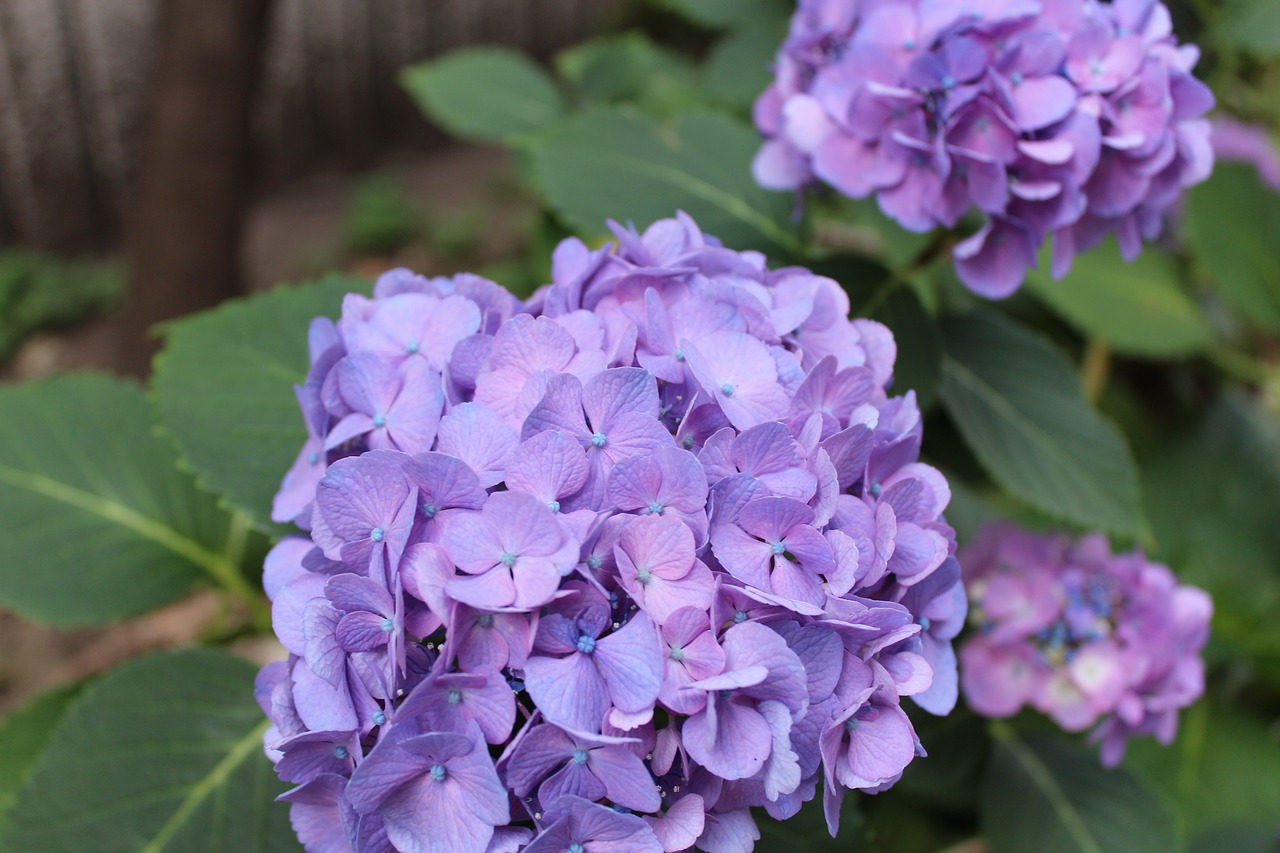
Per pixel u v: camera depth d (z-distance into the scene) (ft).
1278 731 3.37
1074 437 2.85
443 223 8.20
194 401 2.64
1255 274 3.49
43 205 8.42
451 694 2.07
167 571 2.89
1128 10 2.56
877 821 3.18
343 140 9.89
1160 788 3.22
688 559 2.09
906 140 2.50
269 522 2.56
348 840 2.13
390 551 2.10
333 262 7.82
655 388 2.14
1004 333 2.90
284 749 2.14
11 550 2.82
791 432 2.19
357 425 2.23
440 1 10.25
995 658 2.84
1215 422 3.72
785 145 2.73
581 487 2.12
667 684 2.08
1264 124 4.13
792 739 2.12
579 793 2.08
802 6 2.73
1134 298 3.55
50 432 2.92
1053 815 2.91
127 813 2.58
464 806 2.09
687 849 2.15
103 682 2.64
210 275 4.87
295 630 2.16
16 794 2.57
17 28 7.88
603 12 10.00
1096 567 2.87
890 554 2.17
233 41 4.52
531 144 3.31
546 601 2.06
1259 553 3.50
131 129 8.49
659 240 2.34
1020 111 2.48
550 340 2.19
